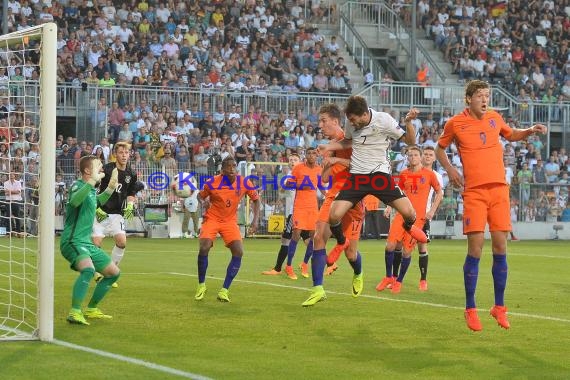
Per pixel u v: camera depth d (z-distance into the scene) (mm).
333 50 50469
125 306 14961
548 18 57125
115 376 9492
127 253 28094
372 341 11930
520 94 50438
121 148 17906
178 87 41969
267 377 9602
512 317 14367
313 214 20922
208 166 38719
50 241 11562
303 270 21078
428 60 49938
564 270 24453
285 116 43188
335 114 14719
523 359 10828
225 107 42531
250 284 18953
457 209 42531
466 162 12320
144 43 45188
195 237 37812
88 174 13102
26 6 44469
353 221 15086
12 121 25547
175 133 39750
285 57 47938
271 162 38719
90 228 13336
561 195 44719
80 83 40125
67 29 44500
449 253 30703
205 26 47938
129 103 41000
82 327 12734
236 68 46250
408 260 18000
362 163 13812
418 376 9812
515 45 55125
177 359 10492
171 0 47938
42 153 11531
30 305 14742
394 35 53969
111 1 46875
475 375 9891
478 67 52531
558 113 48375
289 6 52188
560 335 12609
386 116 13758
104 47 44062
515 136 12711
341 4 53875
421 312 14750
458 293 17922
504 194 12266
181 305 15172
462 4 56062
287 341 11828
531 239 43750
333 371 9984
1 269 21203
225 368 10031
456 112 46688
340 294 17266
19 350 10867
